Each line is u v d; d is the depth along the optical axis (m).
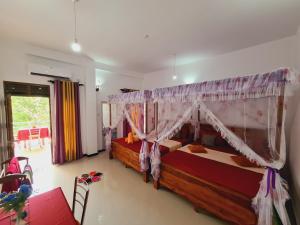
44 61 3.63
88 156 4.47
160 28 2.53
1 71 3.08
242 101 3.17
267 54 3.14
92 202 2.45
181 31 2.63
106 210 2.27
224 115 3.53
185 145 3.92
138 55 3.91
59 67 3.88
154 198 2.56
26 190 1.13
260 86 1.76
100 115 4.98
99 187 2.89
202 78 4.27
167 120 3.78
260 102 3.03
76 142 4.21
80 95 4.34
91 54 3.87
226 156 3.00
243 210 1.78
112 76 5.26
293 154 2.27
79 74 4.30
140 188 2.86
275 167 1.59
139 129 3.48
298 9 2.04
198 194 2.21
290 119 2.65
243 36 2.84
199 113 4.13
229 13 2.12
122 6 1.97
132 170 3.62
